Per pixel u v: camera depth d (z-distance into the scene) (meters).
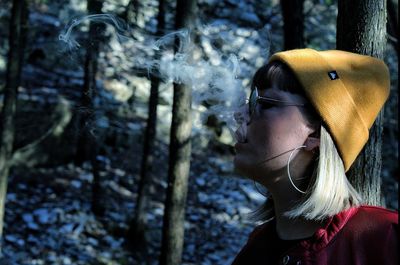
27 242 5.73
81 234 6.14
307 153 1.24
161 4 4.98
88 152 7.53
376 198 1.80
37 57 7.91
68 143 7.38
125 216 6.69
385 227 1.15
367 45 1.77
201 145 8.55
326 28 9.82
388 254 1.12
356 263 1.14
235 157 1.30
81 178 7.19
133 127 7.98
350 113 1.23
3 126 4.91
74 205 6.55
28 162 7.07
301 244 1.20
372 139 1.79
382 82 1.29
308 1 9.29
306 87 1.21
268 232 1.36
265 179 1.27
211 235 6.78
